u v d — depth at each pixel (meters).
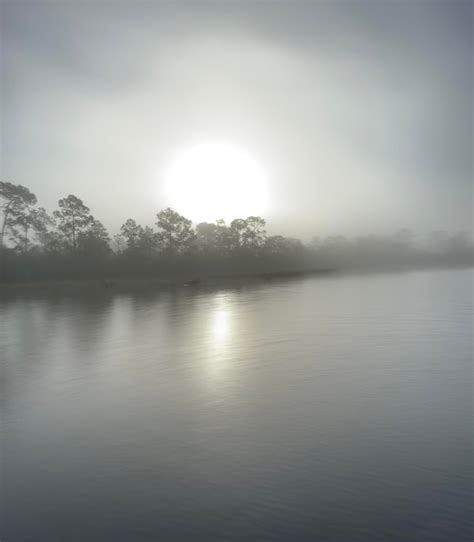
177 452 16.52
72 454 16.69
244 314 52.16
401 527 11.77
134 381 25.94
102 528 12.15
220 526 12.06
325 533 11.65
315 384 24.41
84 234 108.44
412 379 24.92
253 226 144.38
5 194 93.62
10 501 13.63
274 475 14.59
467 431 17.73
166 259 119.69
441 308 52.81
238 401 21.94
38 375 27.89
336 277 122.12
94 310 58.31
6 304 67.62
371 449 16.31
